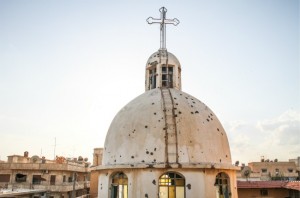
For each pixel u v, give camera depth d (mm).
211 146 17438
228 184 17656
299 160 63531
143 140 17031
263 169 63469
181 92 20500
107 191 17406
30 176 47250
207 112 19344
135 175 16469
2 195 32844
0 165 48125
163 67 22203
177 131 16984
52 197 45531
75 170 51969
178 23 24234
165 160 16234
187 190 15820
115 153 17797
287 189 31016
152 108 18328
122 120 18906
